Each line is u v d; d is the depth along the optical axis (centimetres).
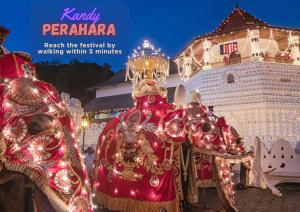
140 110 604
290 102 1952
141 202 539
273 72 1969
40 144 200
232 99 2017
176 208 545
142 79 654
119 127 607
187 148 626
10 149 200
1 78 256
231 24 2345
